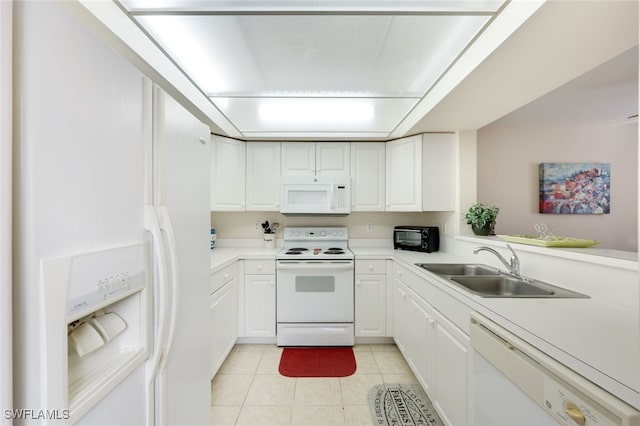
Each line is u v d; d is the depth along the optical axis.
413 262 2.16
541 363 0.82
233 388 1.97
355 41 1.26
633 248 3.10
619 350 0.78
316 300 2.57
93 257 0.61
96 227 0.63
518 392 0.93
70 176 0.56
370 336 2.61
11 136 0.47
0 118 0.45
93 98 0.63
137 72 0.79
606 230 3.12
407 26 1.16
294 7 1.04
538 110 2.65
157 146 0.87
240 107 1.99
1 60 0.45
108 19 1.08
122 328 0.76
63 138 0.55
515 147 3.10
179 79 1.58
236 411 1.75
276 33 1.21
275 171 2.89
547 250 1.49
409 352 2.12
